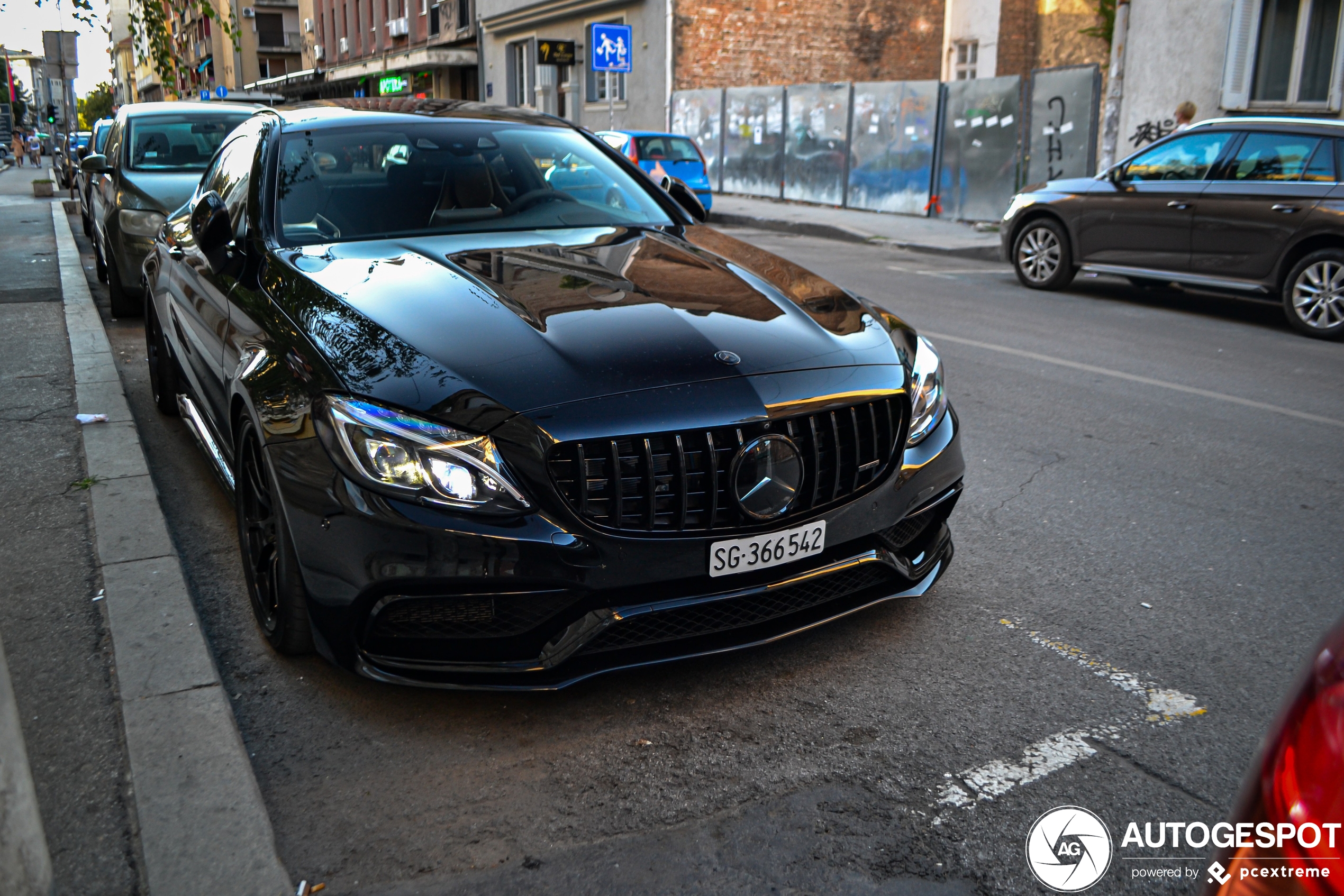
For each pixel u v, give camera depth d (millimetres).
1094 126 14039
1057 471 4762
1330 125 8305
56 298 8320
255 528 3031
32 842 1600
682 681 2895
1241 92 12594
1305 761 1109
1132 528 4082
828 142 18688
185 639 2918
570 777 2449
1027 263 10328
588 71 25156
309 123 4047
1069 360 7082
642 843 2219
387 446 2414
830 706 2775
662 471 2488
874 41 24547
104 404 5211
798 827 2273
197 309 3812
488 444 2406
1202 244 8867
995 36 23031
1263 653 3096
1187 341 7867
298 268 3191
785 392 2639
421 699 2779
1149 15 13281
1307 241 8266
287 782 2418
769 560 2627
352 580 2463
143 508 3846
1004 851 2205
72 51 21062
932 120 16469
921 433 2965
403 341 2633
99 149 12625
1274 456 5031
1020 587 3539
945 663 3008
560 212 3912
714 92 21391
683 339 2730
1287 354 7484
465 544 2383
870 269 11625
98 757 2412
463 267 3174
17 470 4309
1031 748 2588
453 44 31297
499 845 2211
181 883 2029
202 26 47438
